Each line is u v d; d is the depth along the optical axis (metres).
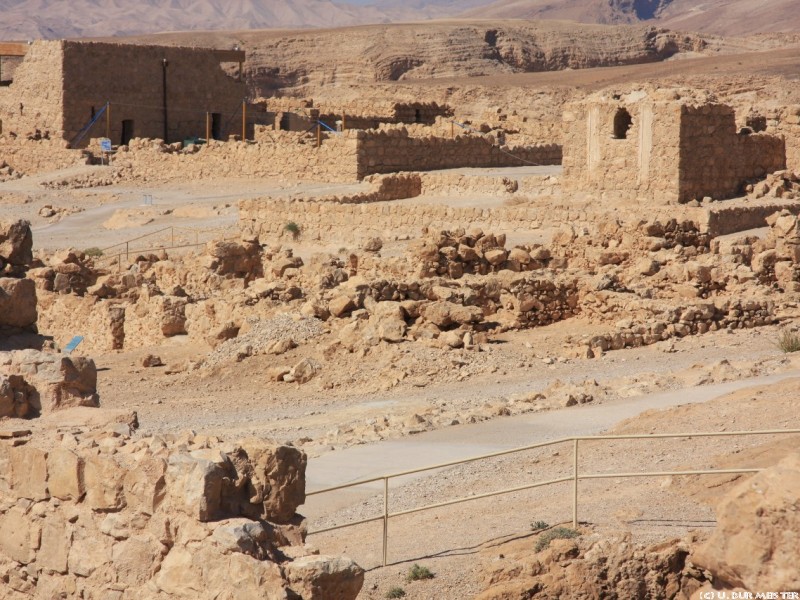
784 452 24.12
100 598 17.50
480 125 116.06
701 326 45.16
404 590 19.86
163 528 16.81
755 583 13.39
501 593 18.91
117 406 40.03
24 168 124.94
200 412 38.59
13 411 20.25
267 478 16.97
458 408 34.53
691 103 76.31
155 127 137.12
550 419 31.23
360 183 100.94
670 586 18.83
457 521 23.41
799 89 169.88
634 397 33.22
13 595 19.06
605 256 56.44
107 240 86.94
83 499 18.06
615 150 79.19
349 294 47.22
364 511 24.84
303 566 15.68
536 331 46.94
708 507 22.28
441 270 53.91
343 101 153.25
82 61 130.38
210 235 84.25
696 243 58.44
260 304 50.59
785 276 52.25
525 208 73.88
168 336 52.44
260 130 119.44
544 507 23.41
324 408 37.91
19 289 28.17
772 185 79.62
